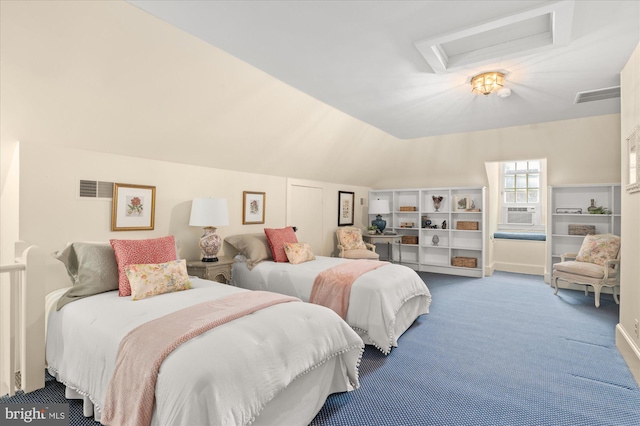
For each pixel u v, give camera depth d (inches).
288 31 89.6
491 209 253.3
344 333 85.1
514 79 123.5
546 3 76.4
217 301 85.7
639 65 90.8
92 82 96.4
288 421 70.4
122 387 62.7
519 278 232.5
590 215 200.7
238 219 172.6
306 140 177.6
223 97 125.0
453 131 204.7
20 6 74.0
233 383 58.3
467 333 130.6
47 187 104.6
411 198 272.2
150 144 127.3
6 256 105.5
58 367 84.4
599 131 179.8
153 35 92.6
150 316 77.7
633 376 96.8
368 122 182.7
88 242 104.6
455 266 247.6
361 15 81.9
